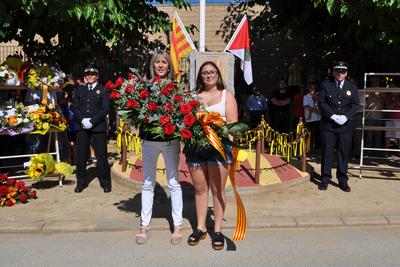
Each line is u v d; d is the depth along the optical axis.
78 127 7.38
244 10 13.89
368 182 8.16
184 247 5.22
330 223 5.95
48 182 8.12
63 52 9.83
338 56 12.05
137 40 11.36
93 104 7.28
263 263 4.75
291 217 6.13
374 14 7.95
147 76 5.44
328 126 7.53
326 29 10.16
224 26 14.52
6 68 7.92
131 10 9.29
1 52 14.05
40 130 7.67
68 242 5.43
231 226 5.86
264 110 13.01
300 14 10.49
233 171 5.12
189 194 7.11
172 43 9.17
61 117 8.01
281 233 5.72
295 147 9.06
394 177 8.52
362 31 8.91
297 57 14.14
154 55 5.26
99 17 8.34
